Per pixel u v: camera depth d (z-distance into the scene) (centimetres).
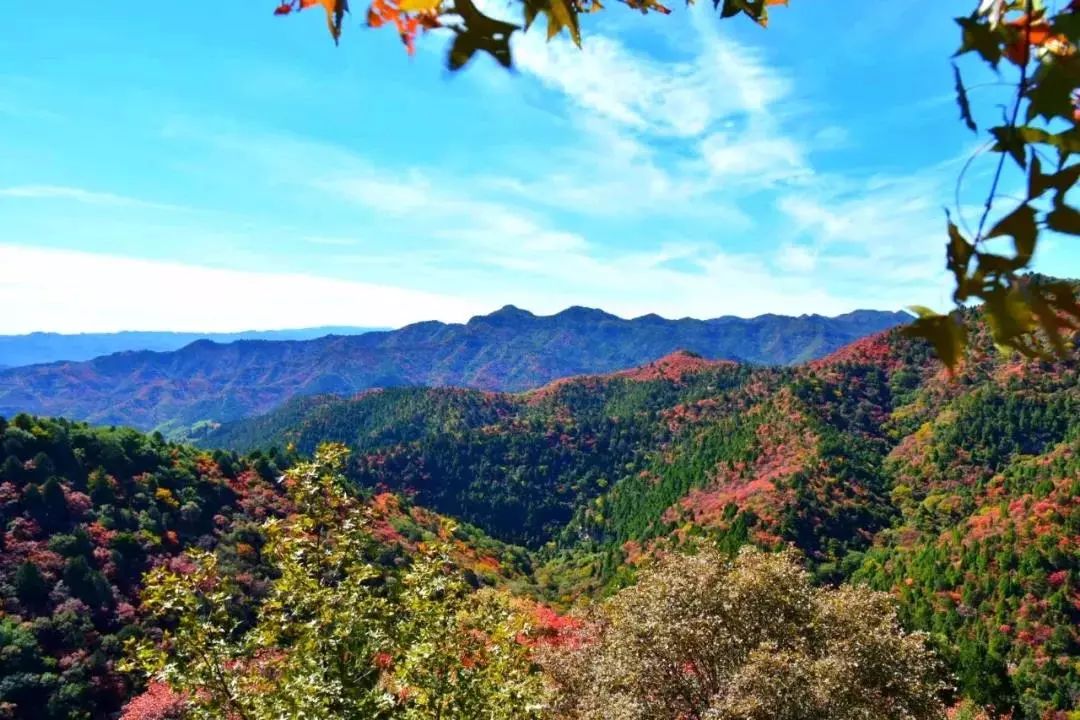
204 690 741
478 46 77
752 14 123
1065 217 65
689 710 1265
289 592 830
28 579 3198
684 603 1325
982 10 71
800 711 1036
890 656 1280
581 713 1278
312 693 707
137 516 4147
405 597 878
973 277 68
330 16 81
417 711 795
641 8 131
